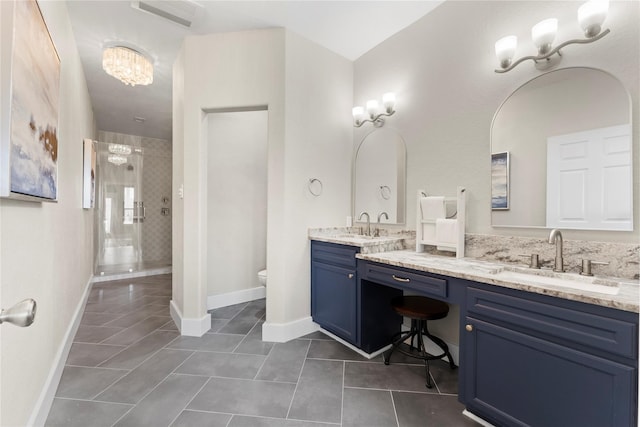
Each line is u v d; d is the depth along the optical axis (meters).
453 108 2.04
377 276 1.91
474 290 1.37
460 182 1.99
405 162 2.38
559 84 1.54
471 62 1.94
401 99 2.42
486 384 1.33
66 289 2.09
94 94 3.54
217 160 3.14
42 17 1.25
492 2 1.83
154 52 2.64
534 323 1.16
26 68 1.05
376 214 2.63
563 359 1.09
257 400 1.56
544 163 1.59
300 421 1.41
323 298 2.40
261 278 2.84
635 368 0.93
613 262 1.34
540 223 1.61
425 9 2.16
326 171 2.66
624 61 1.35
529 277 1.48
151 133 5.20
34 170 1.15
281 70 2.35
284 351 2.14
